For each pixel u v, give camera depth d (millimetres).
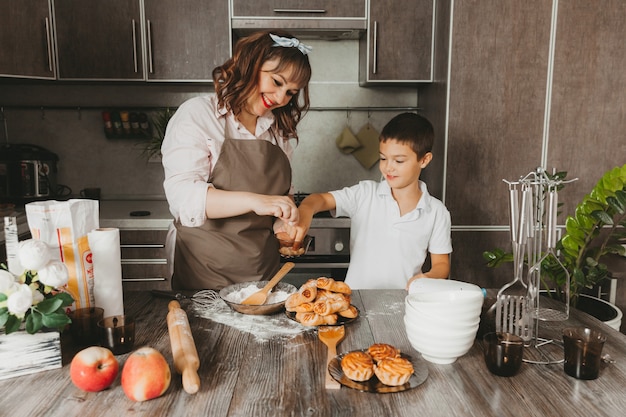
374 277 1779
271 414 781
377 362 911
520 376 914
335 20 2672
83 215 1077
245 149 1567
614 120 2541
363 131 3086
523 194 1032
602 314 1916
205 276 1630
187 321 1072
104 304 1106
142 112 3027
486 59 2480
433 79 2734
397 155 1587
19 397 833
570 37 2477
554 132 2541
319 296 1145
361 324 1150
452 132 2527
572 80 2508
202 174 1491
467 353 1014
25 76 2439
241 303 1229
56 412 788
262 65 1442
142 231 2555
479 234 2592
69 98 3000
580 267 2059
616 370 943
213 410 792
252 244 1638
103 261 1093
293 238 1474
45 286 959
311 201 1674
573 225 2057
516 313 1049
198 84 2992
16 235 1020
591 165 2568
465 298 938
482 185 2566
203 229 1602
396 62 2725
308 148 3119
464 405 811
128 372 815
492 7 2445
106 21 2611
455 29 2457
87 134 3035
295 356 981
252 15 2648
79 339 1034
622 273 2229
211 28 2646
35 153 2734
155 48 2652
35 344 914
